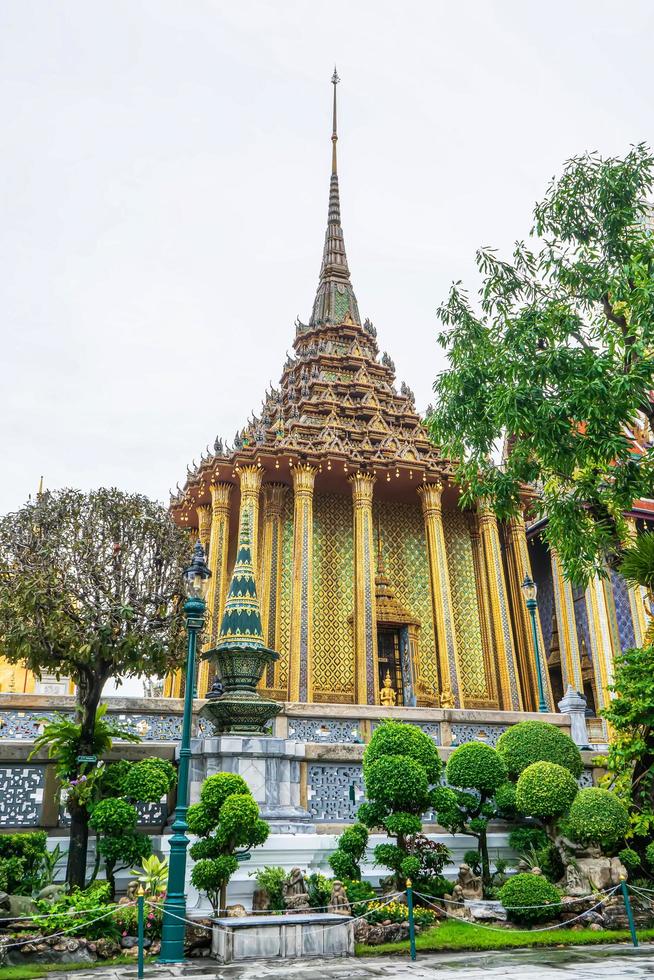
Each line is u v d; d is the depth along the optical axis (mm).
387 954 10219
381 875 13570
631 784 14836
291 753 14570
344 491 31750
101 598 12492
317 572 30219
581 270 16281
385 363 37719
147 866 11633
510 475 16391
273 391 35719
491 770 13742
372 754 12609
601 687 29078
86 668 12508
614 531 16734
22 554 12406
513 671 29125
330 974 8812
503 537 33531
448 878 13984
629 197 15984
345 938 10188
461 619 31531
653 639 16625
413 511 32938
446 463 30594
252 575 16500
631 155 16062
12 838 11867
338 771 15156
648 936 11664
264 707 14773
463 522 33469
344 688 28422
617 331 15938
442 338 17000
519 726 15641
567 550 16422
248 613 15922
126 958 9805
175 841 10258
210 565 27938
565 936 11289
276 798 14031
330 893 11461
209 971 9055
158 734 15461
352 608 29953
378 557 31297
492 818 14289
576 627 31453
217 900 11008
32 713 14805
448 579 29438
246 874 12414
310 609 26781
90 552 12648
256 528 27719
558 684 33094
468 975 8680
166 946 9766
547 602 34625
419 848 12539
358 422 32906
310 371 34969
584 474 15922
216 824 11219
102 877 12391
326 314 39594
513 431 15023
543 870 13656
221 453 28891
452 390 16500
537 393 14523
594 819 13000
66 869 12391
